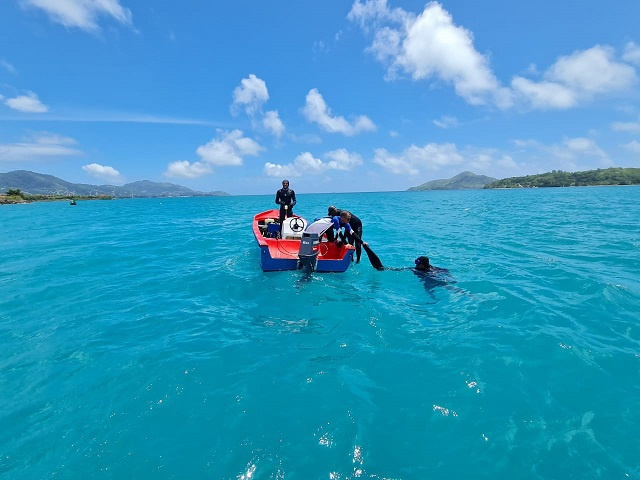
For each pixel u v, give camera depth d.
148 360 3.82
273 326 4.74
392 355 3.87
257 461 2.40
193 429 2.74
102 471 2.35
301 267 7.46
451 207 30.66
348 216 7.90
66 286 6.68
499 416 2.81
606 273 6.78
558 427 2.67
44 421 2.88
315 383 3.34
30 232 15.57
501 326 4.54
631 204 27.78
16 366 3.74
